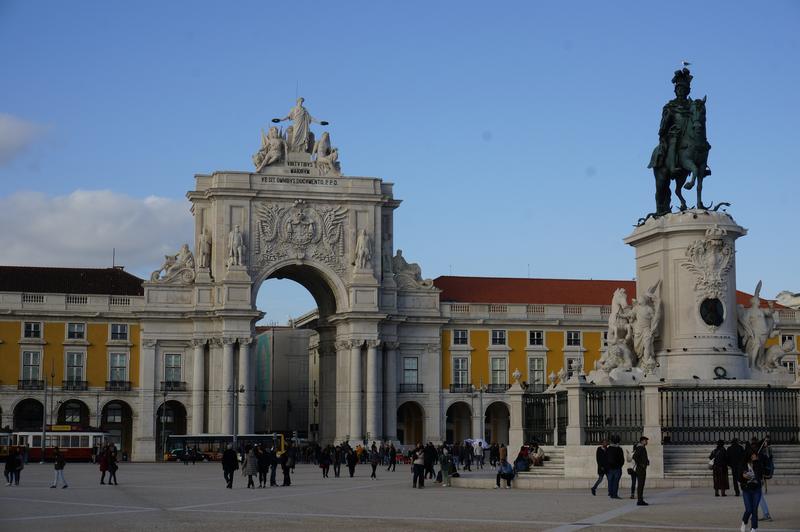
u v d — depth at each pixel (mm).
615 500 14258
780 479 16078
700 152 17469
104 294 43781
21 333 42844
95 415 42938
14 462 21938
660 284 17391
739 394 16547
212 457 40469
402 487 20594
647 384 16391
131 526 12047
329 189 44562
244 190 43562
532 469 17984
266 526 11852
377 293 44375
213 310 43062
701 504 13477
